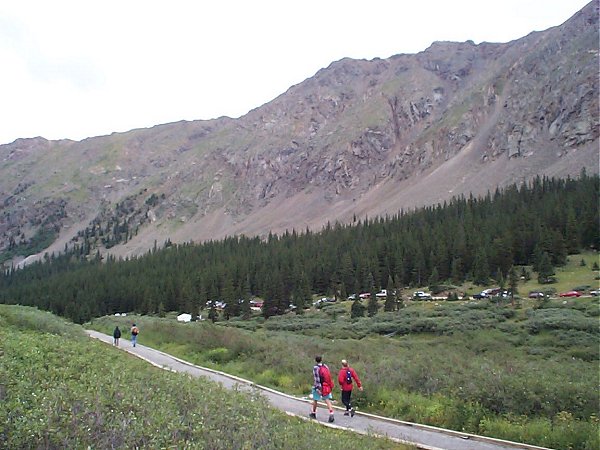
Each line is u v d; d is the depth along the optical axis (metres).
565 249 90.25
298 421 13.77
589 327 43.56
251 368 25.27
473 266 93.62
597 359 33.62
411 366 21.14
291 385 22.08
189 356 31.08
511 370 19.50
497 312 58.28
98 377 10.88
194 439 8.14
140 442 7.75
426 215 145.75
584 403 14.97
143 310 111.19
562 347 38.56
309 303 94.31
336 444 10.34
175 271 132.38
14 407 8.07
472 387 16.89
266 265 117.25
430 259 99.31
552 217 104.25
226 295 94.44
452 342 43.34
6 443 7.25
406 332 52.91
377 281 97.56
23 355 12.80
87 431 7.65
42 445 7.34
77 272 166.12
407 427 15.41
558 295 69.81
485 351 38.69
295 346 30.67
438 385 18.48
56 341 17.09
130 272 144.88
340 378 17.42
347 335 52.00
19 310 34.25
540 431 13.59
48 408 7.97
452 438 14.02
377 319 63.66
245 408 10.58
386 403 17.91
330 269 106.94
